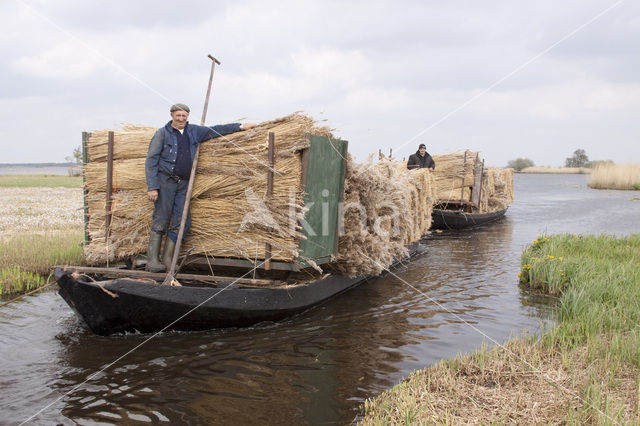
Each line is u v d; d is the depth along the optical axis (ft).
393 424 12.47
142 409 13.66
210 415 13.37
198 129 21.18
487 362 16.34
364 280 30.45
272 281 21.65
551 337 17.81
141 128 23.08
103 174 22.63
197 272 24.54
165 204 20.90
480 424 12.35
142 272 20.61
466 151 60.29
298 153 20.72
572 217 72.23
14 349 17.92
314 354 17.97
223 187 21.36
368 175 26.86
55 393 14.55
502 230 58.44
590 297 23.20
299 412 13.58
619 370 15.16
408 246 37.86
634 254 33.96
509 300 25.68
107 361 16.96
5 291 25.38
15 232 41.70
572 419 12.10
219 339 19.45
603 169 161.99
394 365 16.99
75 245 32.86
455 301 25.53
